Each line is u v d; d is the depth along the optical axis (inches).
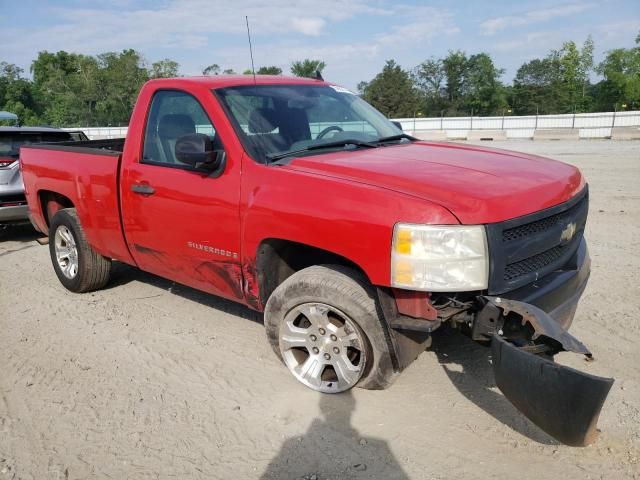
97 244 194.2
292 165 136.2
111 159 178.4
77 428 129.1
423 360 153.1
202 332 177.6
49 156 210.8
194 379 148.9
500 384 108.8
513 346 105.1
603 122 1310.3
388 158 140.0
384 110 2751.0
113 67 2434.8
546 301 122.3
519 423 124.5
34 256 283.9
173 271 168.6
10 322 192.1
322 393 137.5
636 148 748.6
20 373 155.6
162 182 157.9
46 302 210.5
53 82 2456.9
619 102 2511.1
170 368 155.3
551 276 129.8
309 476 110.6
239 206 137.7
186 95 158.2
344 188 120.4
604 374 142.3
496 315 109.4
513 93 2827.3
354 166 130.5
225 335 174.7
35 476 113.3
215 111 148.9
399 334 119.5
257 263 138.0
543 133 1043.9
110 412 135.0
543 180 129.0
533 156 158.7
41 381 150.8
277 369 151.5
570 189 133.7
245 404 135.9
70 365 159.2
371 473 110.7
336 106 175.3
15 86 3250.5
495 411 129.3
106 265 210.5
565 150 752.3
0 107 3225.9
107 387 146.5
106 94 2427.4
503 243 111.4
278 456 116.8
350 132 166.2
